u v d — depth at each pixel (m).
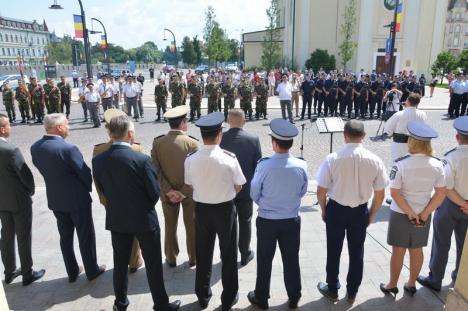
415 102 5.62
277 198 3.38
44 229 5.55
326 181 3.50
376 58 34.53
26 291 3.97
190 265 4.46
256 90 15.22
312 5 35.53
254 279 4.18
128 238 3.41
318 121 6.35
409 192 3.42
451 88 15.54
